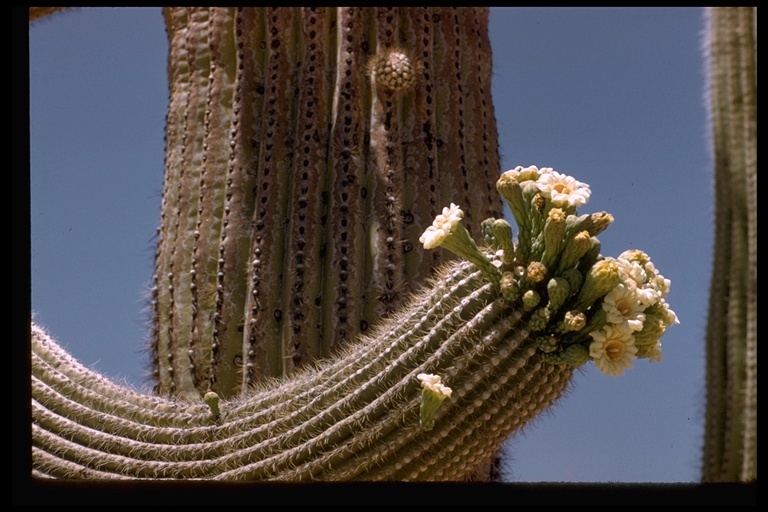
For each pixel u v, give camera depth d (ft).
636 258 5.37
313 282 7.64
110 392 6.73
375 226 7.77
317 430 5.47
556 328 5.08
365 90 8.21
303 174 7.91
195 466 5.87
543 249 5.18
